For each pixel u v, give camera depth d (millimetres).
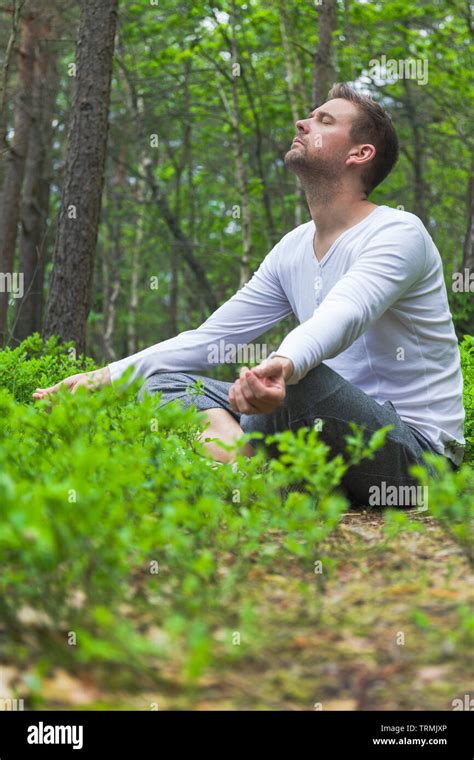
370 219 3998
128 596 2117
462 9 15945
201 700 1736
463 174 19625
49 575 1844
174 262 21922
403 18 16031
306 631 2023
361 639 1981
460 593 2252
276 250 4504
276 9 16562
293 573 2477
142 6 16781
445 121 18484
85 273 8727
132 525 2221
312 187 4082
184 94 19250
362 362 4066
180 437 3648
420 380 4012
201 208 23906
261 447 3703
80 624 1826
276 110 18594
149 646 1632
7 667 1795
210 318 4488
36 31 14484
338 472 2537
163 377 4215
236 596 2217
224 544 2557
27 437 2922
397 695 1755
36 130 15648
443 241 23250
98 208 8781
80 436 2668
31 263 15281
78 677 1788
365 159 4020
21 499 1727
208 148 22953
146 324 28516
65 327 8656
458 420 4102
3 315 13008
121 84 19250
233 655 1833
